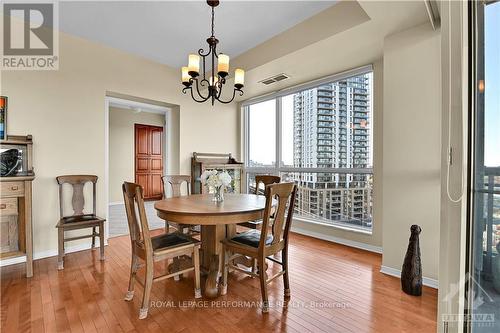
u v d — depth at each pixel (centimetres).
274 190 182
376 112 307
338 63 315
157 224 443
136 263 198
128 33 297
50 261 273
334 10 243
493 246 101
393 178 240
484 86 100
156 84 384
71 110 304
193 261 204
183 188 430
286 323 169
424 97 221
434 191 216
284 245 203
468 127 100
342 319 173
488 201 101
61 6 246
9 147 259
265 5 243
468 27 101
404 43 232
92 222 273
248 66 338
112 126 650
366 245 317
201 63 379
